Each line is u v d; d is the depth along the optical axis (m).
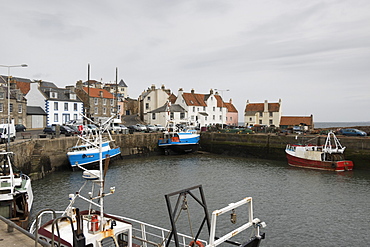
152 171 31.25
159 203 19.86
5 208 14.21
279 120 67.50
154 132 48.22
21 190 15.25
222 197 21.41
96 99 60.66
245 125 70.75
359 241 14.54
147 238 14.48
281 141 39.94
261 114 69.25
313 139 38.00
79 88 60.25
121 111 83.88
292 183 25.69
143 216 17.45
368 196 21.73
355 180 26.88
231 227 15.95
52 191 22.62
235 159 40.66
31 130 45.50
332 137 36.44
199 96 69.06
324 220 17.09
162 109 62.72
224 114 71.38
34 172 28.06
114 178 27.61
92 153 30.81
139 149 43.38
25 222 14.25
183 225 16.16
